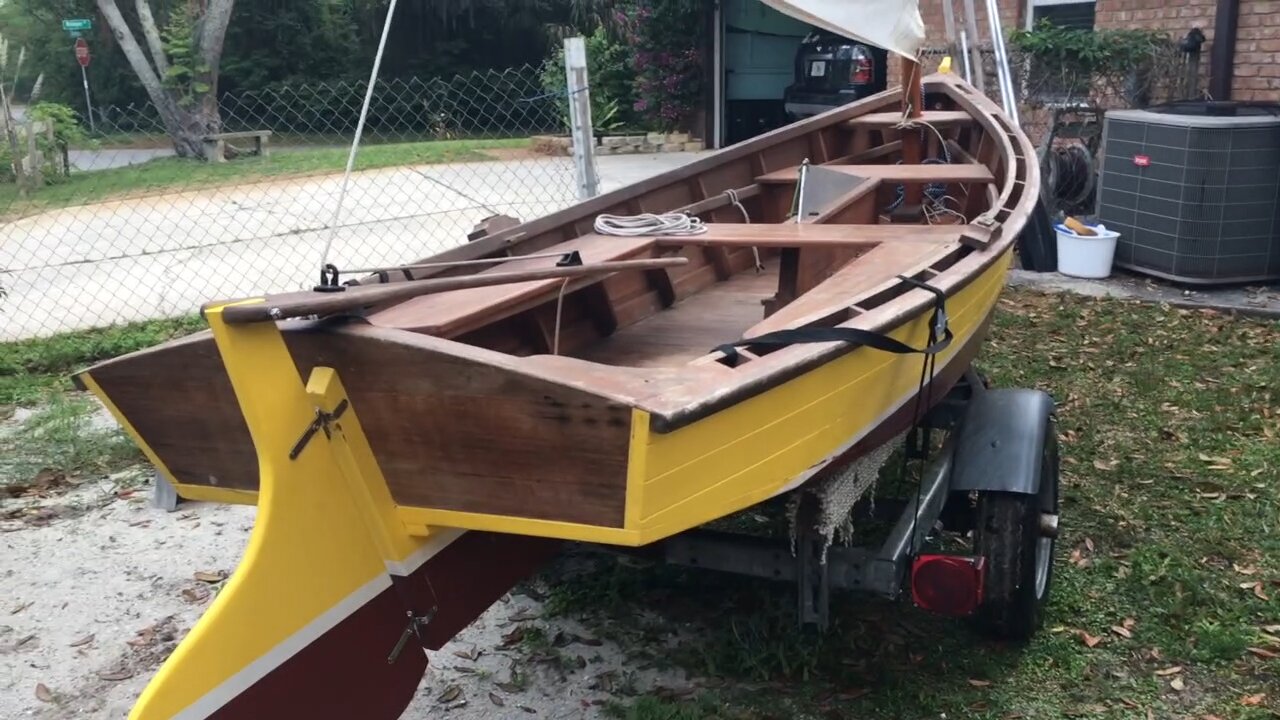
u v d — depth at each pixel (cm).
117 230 1098
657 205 502
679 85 1636
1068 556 414
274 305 223
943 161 602
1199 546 418
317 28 2305
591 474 228
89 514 488
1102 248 807
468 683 352
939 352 343
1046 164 936
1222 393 575
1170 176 769
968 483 340
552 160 1468
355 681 251
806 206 472
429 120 2034
